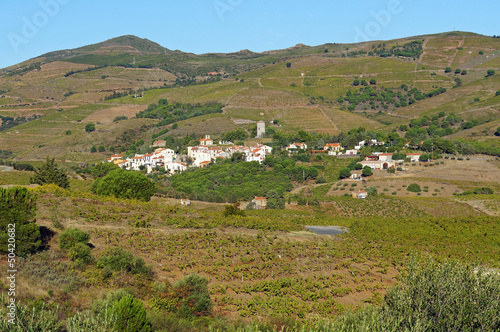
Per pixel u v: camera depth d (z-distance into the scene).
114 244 50.59
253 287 45.12
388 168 162.00
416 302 30.31
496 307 28.03
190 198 119.19
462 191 134.88
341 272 52.84
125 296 30.12
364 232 70.44
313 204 115.62
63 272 37.66
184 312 36.38
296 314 40.41
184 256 50.84
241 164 171.38
